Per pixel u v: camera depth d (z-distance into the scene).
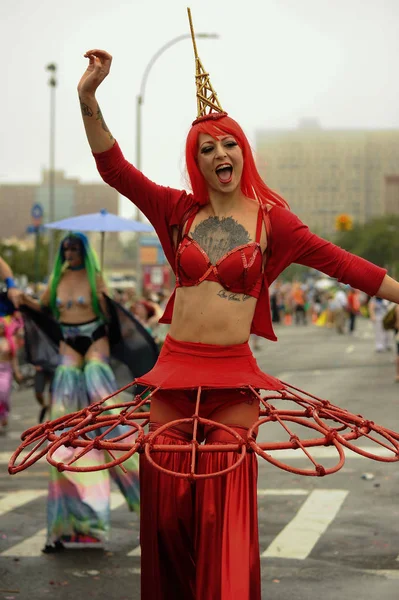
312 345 33.75
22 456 11.84
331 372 22.16
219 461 4.18
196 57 4.61
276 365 24.56
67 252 7.79
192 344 4.38
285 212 4.48
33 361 8.53
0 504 9.16
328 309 48.84
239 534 4.12
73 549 7.46
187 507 4.26
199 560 4.15
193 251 4.41
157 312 13.78
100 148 4.52
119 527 8.20
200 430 4.44
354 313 43.62
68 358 7.81
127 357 8.12
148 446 3.97
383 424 13.19
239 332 4.38
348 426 4.28
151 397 4.45
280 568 6.85
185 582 4.38
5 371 14.18
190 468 4.19
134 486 7.75
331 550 7.32
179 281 4.46
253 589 4.15
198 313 4.39
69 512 7.46
